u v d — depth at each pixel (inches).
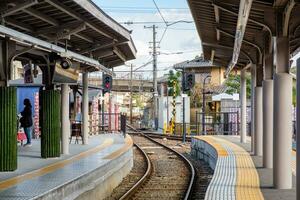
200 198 528.1
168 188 607.2
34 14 479.5
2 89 472.7
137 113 4072.3
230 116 1365.7
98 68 694.5
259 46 534.0
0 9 428.5
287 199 362.9
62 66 573.9
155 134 1737.2
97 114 1210.6
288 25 390.0
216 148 785.6
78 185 432.5
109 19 606.5
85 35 649.6
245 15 362.0
